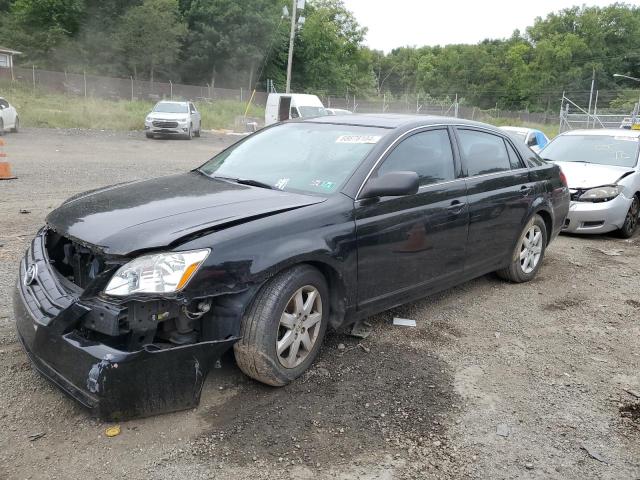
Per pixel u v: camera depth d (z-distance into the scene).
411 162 4.36
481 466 2.91
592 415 3.45
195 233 3.11
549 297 5.60
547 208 5.87
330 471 2.80
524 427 3.29
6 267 5.44
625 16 97.06
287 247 3.35
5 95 34.91
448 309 5.11
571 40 92.25
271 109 25.98
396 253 4.12
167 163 15.30
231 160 4.65
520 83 88.75
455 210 4.60
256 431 3.07
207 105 41.91
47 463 2.75
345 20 68.56
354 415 3.28
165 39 55.25
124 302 2.86
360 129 4.47
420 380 3.75
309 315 3.60
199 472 2.74
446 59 98.69
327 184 3.95
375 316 4.81
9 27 54.09
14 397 3.26
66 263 3.51
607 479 2.87
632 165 8.79
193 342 3.13
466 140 5.00
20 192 9.58
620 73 92.44
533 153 5.99
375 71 109.88
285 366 3.48
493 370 3.97
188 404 3.06
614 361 4.24
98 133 25.09
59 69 53.25
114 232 3.11
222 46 58.50
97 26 56.00
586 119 38.03
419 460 2.93
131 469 2.74
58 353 2.94
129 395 2.86
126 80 44.19
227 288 3.09
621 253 7.63
